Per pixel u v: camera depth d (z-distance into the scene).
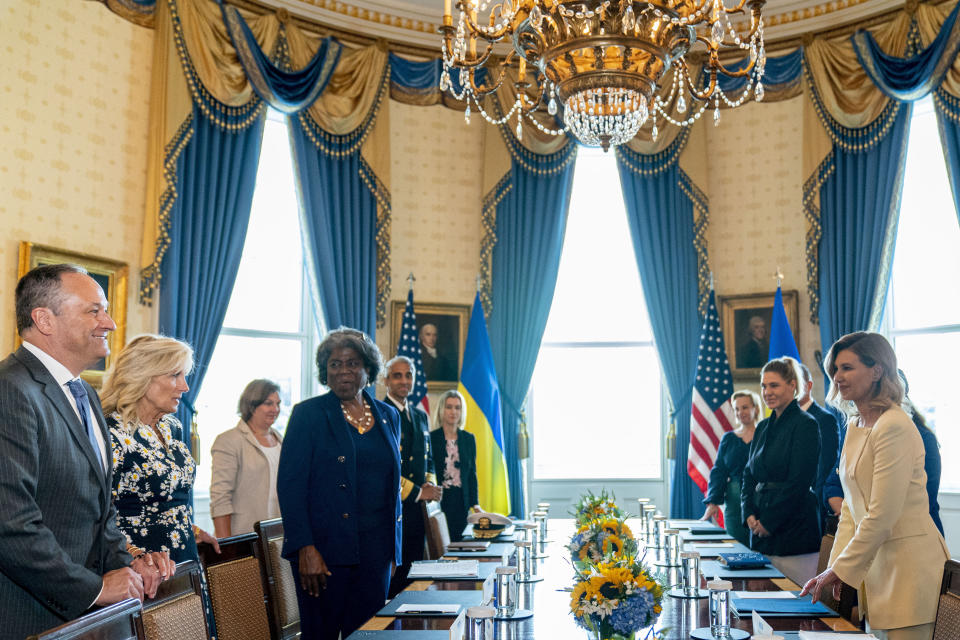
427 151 9.37
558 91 4.31
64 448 2.82
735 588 3.62
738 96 9.18
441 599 3.44
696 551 3.54
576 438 9.75
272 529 4.01
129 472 3.46
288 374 9.02
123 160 7.46
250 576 3.63
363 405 4.13
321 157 8.70
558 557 4.68
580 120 4.36
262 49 8.22
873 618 3.33
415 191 9.30
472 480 6.55
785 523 4.92
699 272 9.15
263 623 3.59
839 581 3.56
